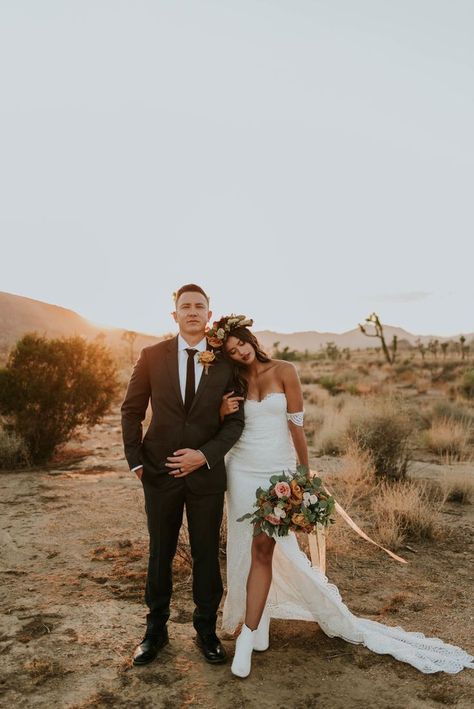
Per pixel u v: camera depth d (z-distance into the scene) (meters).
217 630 3.87
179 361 3.57
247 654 3.27
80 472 8.60
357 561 5.21
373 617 4.10
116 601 4.20
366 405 12.08
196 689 3.13
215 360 3.56
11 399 9.09
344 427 10.73
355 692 3.13
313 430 12.56
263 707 2.98
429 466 9.46
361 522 6.27
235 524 3.67
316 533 3.84
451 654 3.52
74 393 9.46
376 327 45.78
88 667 3.32
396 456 8.65
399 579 4.82
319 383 26.17
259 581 3.43
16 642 3.58
